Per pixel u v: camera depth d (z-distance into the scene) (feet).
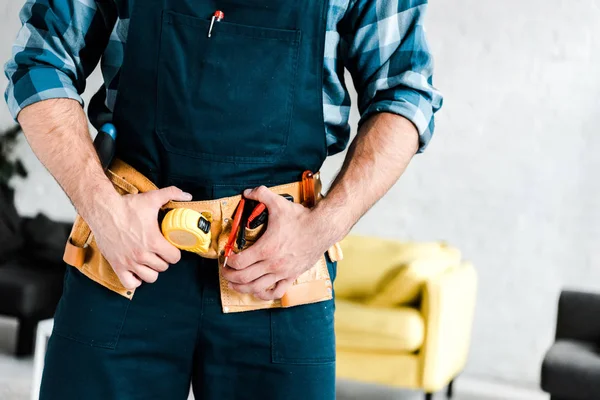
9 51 17.15
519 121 14.40
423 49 3.65
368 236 14.12
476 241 14.67
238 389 3.56
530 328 14.42
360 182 3.43
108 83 3.64
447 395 13.09
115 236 3.22
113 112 3.54
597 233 14.03
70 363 3.48
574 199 14.15
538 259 14.35
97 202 3.25
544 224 14.33
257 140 3.45
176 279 3.46
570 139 14.15
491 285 14.60
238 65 3.42
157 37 3.43
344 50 3.69
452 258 13.43
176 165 3.45
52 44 3.54
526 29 14.32
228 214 3.42
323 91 3.60
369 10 3.58
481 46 14.55
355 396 12.82
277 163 3.50
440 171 14.85
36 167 17.10
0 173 16.17
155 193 3.28
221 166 3.44
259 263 3.29
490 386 14.05
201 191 3.45
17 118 3.49
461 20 14.62
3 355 13.05
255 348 3.52
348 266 13.52
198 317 3.49
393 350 11.60
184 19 3.41
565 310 11.90
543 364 10.71
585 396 10.43
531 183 14.35
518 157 14.42
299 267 3.34
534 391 13.93
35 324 13.17
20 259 13.99
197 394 3.64
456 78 14.70
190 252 3.48
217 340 3.51
